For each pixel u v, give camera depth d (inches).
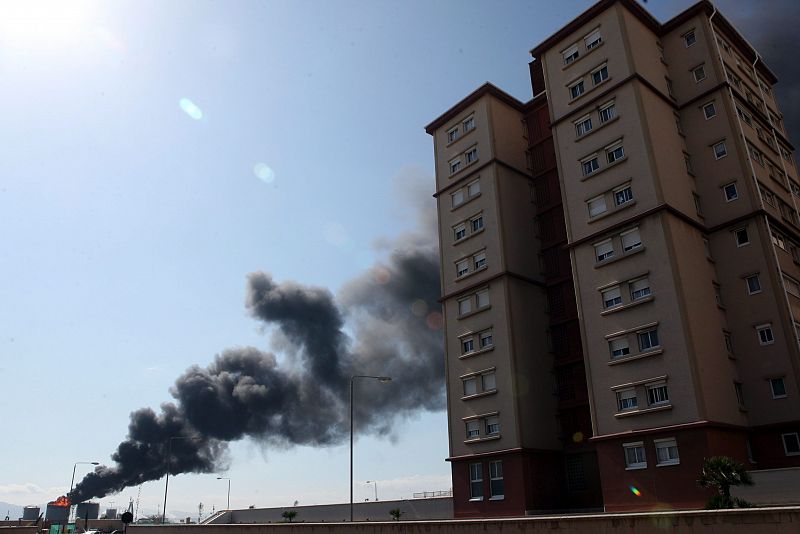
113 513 5339.6
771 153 1755.7
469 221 2037.4
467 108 2171.5
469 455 1776.6
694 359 1336.1
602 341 1521.9
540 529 719.7
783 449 1332.4
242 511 3078.2
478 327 1888.5
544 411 1760.6
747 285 1491.1
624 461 1392.7
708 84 1685.5
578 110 1752.0
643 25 1780.3
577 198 1691.7
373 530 935.0
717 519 588.1
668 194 1526.8
